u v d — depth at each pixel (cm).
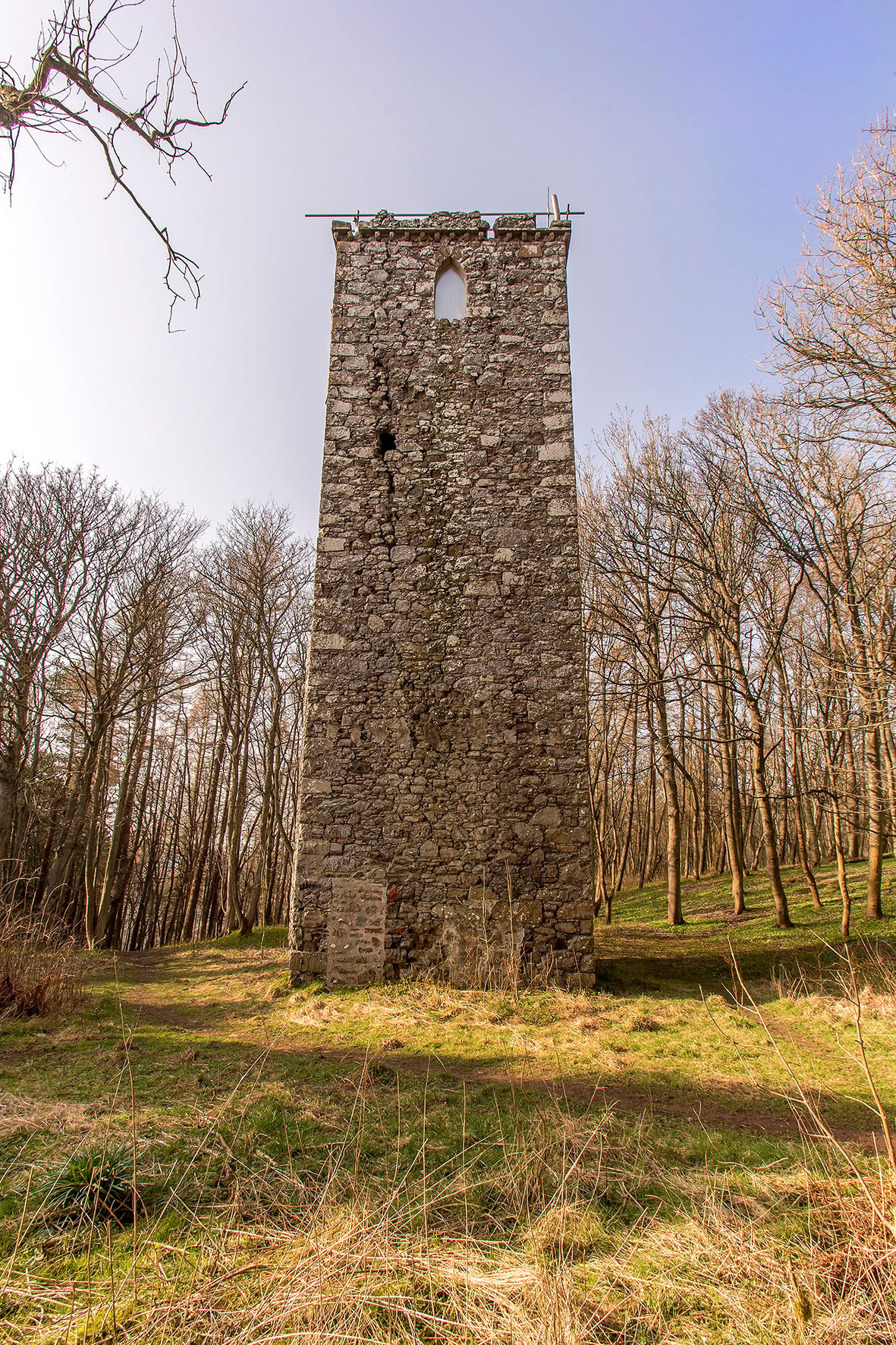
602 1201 343
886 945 1049
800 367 827
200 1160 377
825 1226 310
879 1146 411
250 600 2103
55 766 2120
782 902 1302
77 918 1953
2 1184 348
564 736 938
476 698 948
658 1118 464
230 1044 631
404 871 899
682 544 1633
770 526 1249
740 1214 325
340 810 916
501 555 992
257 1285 267
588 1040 657
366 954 879
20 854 1800
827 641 1348
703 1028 701
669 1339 247
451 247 1099
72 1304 257
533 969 871
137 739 1944
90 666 1892
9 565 1611
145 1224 317
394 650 963
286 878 2670
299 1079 527
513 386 1050
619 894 2300
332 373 1052
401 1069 565
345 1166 371
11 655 1598
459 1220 321
